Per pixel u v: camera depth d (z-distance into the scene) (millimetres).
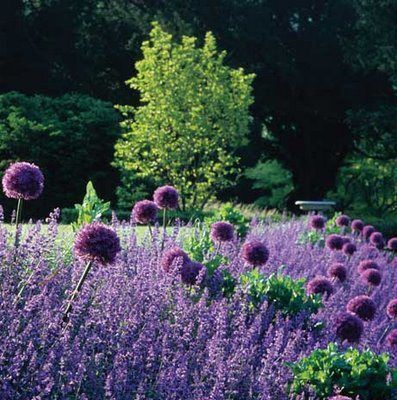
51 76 35625
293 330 7809
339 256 14664
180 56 26047
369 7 35188
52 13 36219
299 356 6797
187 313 6746
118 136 28031
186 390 5516
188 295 7660
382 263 15164
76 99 29234
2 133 26172
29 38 35344
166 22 38812
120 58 38906
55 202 26594
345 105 40562
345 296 10305
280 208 43656
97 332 5957
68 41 36938
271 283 8734
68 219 21219
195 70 26047
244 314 7121
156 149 25609
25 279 6340
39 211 26172
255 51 39656
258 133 43531
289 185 44000
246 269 9602
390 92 40406
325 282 9484
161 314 6941
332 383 6328
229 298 8438
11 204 25625
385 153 42969
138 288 6770
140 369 5625
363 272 11523
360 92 39750
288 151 43812
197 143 26016
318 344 7184
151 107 25891
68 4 36688
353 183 44312
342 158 43656
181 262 7301
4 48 33938
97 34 39156
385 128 38781
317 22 39812
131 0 40500
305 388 6277
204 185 26062
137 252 8242
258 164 44312
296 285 8852
